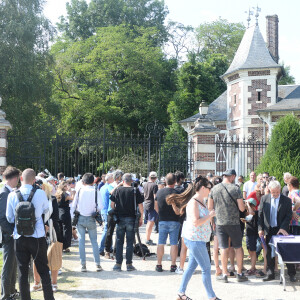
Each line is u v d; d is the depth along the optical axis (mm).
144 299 5973
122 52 35875
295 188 7988
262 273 7363
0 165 12828
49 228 6500
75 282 6898
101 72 35438
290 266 7027
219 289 6562
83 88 36844
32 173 5586
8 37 23469
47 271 5457
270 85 24750
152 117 36406
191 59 35500
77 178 15227
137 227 8922
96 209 7691
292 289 6570
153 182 10523
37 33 25141
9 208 5500
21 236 5332
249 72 25141
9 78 22875
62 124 33000
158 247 7719
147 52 36250
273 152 10438
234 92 26109
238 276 7043
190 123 28281
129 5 42531
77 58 37844
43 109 26625
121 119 35906
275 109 23422
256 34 26531
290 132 10344
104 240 9117
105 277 7246
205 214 5754
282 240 6754
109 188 9281
